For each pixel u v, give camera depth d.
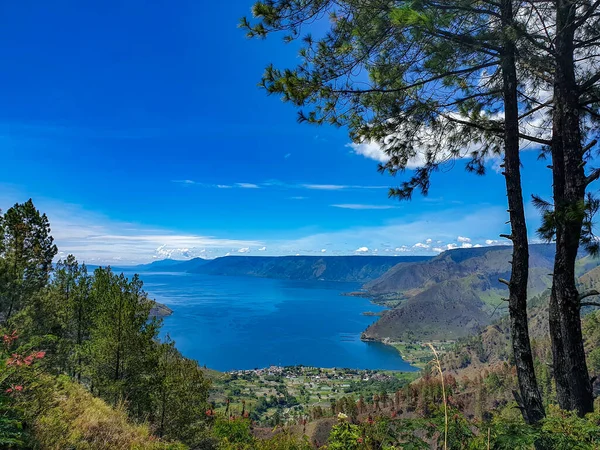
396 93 6.93
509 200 6.42
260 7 6.04
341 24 6.24
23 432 5.08
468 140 8.19
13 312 13.15
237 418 14.83
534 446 4.02
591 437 3.88
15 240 16.55
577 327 5.77
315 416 87.69
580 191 5.74
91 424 7.12
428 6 5.30
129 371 16.86
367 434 4.69
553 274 6.10
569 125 5.95
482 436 3.88
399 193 8.06
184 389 17.38
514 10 5.82
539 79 7.64
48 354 13.57
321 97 6.56
